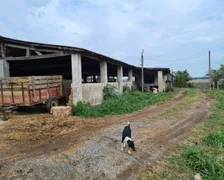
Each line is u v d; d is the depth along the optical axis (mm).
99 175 3326
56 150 4398
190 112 9289
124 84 17703
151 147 4688
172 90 25422
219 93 19969
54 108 8344
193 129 6207
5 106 7895
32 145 4730
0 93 8039
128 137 4402
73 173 3367
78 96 9539
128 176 3328
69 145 4742
